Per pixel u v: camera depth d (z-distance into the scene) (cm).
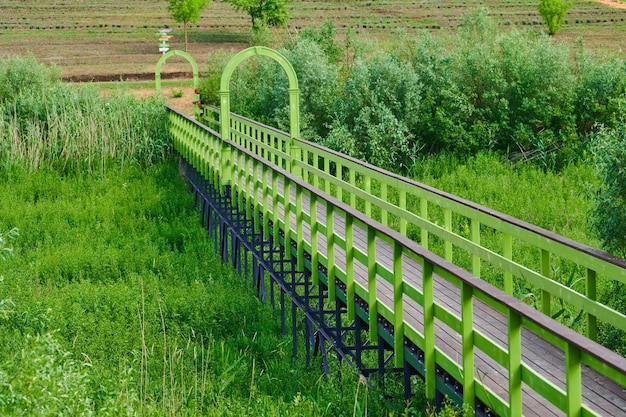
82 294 1681
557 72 2900
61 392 752
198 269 1919
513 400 651
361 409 927
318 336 1358
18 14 8125
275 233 1516
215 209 2177
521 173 2577
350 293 1058
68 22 7888
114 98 3303
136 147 3188
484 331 880
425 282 793
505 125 2844
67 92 3297
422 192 1073
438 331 880
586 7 8325
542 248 802
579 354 566
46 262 1975
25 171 2992
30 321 1497
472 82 2962
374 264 967
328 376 1160
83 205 2652
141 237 2252
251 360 1363
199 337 1487
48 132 3106
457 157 2867
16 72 3622
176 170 3064
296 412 966
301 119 3083
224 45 7019
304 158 1825
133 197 2703
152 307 1573
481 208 934
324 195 1138
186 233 2327
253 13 6831
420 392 914
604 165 1174
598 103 2842
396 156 2875
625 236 1168
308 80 3122
